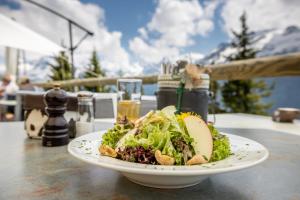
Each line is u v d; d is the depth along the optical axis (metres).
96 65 13.59
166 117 0.72
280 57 2.01
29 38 4.73
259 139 1.26
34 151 0.94
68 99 1.17
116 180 0.65
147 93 2.90
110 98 1.94
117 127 0.81
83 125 1.17
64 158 0.85
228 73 2.44
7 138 1.18
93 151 0.69
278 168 0.79
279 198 0.57
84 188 0.60
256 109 14.45
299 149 1.06
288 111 2.00
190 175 0.53
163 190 0.60
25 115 1.18
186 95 1.20
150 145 0.64
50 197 0.55
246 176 0.71
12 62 8.56
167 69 1.28
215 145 0.68
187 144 0.66
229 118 2.12
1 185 0.61
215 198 0.56
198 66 1.23
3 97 6.49
